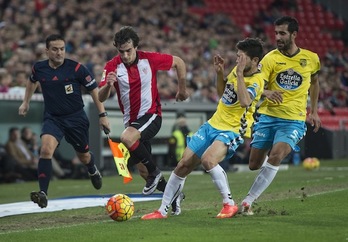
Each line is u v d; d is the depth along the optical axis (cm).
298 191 2953
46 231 1984
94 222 2206
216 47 6975
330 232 1823
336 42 8619
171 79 5909
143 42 6159
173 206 2234
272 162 2205
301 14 8688
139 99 2309
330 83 7162
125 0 6938
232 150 2152
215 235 1806
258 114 2317
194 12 8081
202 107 5128
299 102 2269
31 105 4562
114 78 2172
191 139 2173
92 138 4575
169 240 1756
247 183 3622
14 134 4384
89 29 6066
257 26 8006
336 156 6122
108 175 4675
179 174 2161
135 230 1930
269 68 2275
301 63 2275
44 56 5209
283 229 1881
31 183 4272
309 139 5872
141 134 2288
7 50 5328
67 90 2506
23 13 6016
